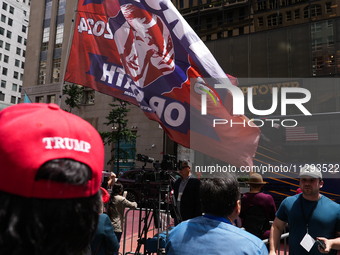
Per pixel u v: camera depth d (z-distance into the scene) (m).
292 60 18.83
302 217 2.62
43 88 30.78
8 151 0.55
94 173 0.66
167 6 4.12
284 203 2.82
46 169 0.56
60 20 31.86
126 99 4.43
